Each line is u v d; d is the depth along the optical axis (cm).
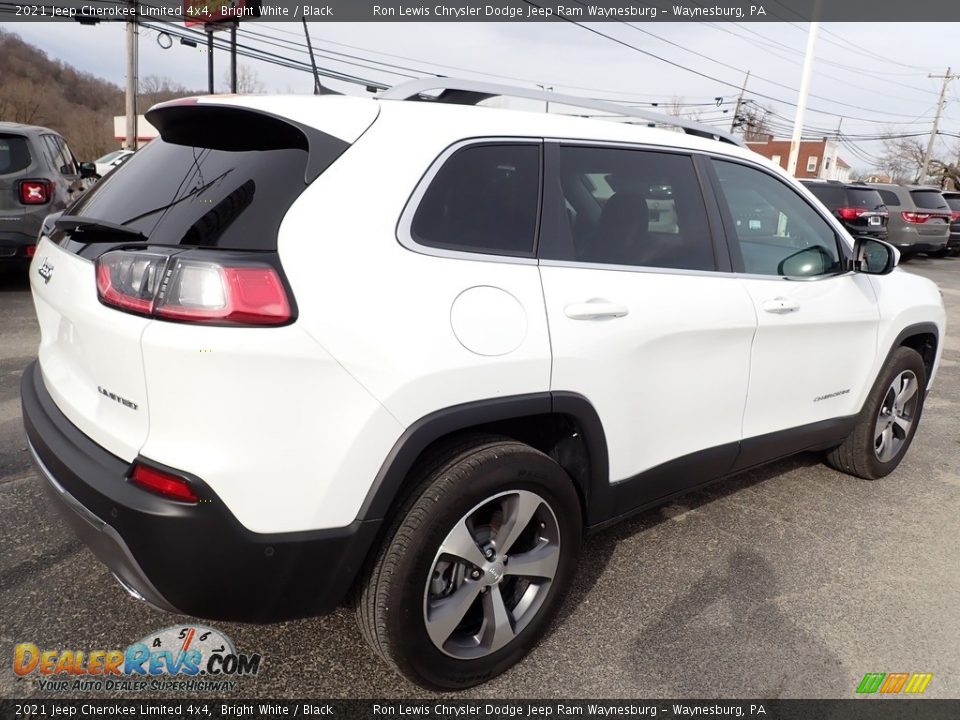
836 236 348
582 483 246
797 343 317
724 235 290
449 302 201
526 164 235
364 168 199
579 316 229
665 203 274
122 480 182
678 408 271
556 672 237
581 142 251
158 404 177
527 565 228
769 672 242
